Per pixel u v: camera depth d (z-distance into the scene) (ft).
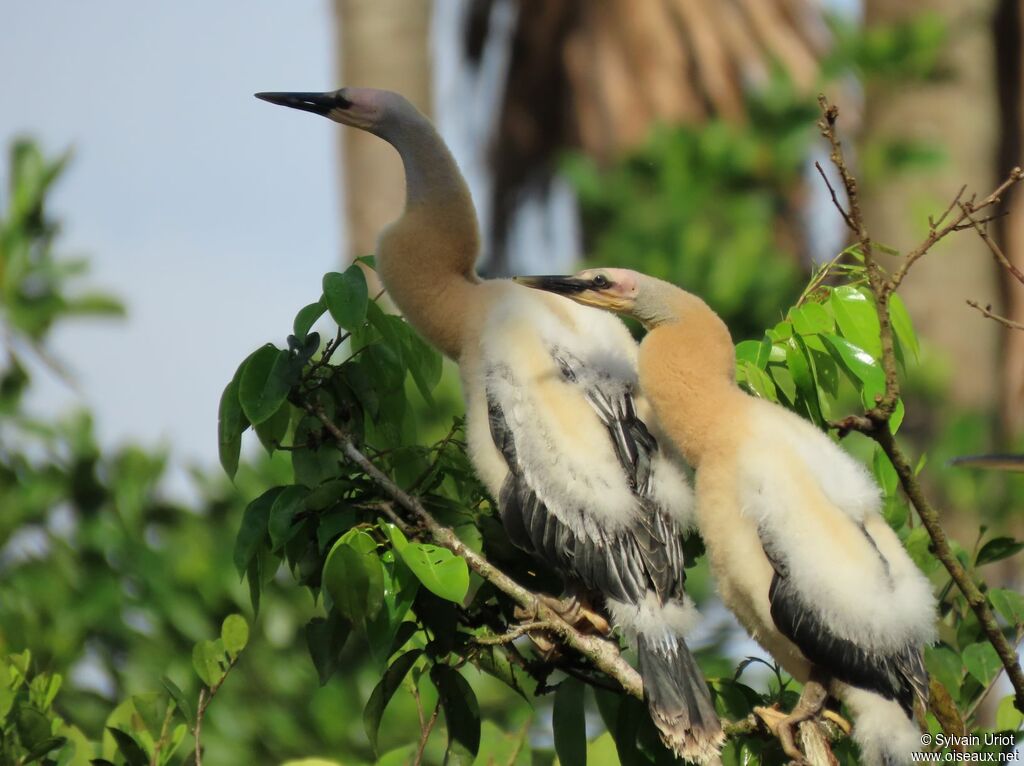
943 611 32.63
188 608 41.65
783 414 29.91
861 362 30.27
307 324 28.40
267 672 41.16
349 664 41.55
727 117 65.67
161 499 43.52
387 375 31.24
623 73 66.49
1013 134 64.49
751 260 51.75
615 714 30.71
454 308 33.60
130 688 40.96
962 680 31.12
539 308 32.91
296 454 29.84
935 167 57.77
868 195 60.18
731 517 29.07
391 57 63.00
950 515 47.55
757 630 29.27
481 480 31.53
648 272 52.80
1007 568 46.42
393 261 34.01
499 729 33.53
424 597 28.99
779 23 65.77
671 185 54.60
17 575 42.24
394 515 27.96
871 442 40.60
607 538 30.01
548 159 68.59
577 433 30.81
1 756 29.32
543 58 68.18
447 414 44.09
